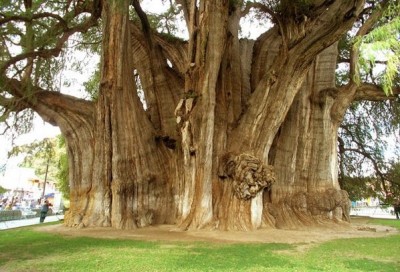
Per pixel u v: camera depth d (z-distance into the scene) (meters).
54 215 30.45
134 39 18.19
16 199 40.19
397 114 20.61
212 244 9.77
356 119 24.12
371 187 25.52
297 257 7.92
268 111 14.25
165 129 17.05
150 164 15.44
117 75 14.54
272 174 13.53
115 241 10.33
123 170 14.60
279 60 14.27
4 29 13.59
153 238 11.04
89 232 12.76
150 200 15.12
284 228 14.05
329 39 13.01
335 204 15.61
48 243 10.08
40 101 15.23
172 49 18.48
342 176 25.06
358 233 13.21
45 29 14.78
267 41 18.09
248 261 7.38
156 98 17.80
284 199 15.20
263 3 15.01
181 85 17.59
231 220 13.14
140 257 7.81
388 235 12.62
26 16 13.76
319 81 16.89
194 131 13.89
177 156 15.97
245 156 13.54
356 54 7.53
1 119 14.32
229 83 15.62
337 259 7.73
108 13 14.55
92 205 14.77
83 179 15.35
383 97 16.17
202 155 13.46
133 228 13.96
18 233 13.11
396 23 5.35
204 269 6.66
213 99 13.72
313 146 16.31
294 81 14.08
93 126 15.69
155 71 17.81
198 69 14.72
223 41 14.44
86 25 15.82
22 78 14.88
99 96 15.01
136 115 15.28
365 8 14.95
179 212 15.06
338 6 12.80
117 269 6.68
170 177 15.89
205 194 13.23
